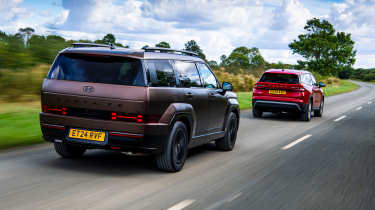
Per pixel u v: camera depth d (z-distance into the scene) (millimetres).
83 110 5230
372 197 5055
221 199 4641
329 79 66188
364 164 7117
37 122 9305
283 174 6074
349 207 4605
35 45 12914
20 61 12094
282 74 14055
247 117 14570
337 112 18422
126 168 5859
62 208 4004
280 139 9734
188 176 5625
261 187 5266
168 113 5387
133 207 4160
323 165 6883
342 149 8625
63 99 5312
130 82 5152
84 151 6402
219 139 7719
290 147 8617
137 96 5074
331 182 5719
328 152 8195
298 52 80250
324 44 76312
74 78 5352
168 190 4867
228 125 7656
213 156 7207
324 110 19359
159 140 5309
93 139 5211
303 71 14773
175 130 5574
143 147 5172
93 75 5285
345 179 5938
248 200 4668
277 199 4770
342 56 81125
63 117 5309
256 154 7645
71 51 5473
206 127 6684
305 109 13812
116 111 5105
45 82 5477
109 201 4309
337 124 13539
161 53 5750
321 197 4945
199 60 6742
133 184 5035
